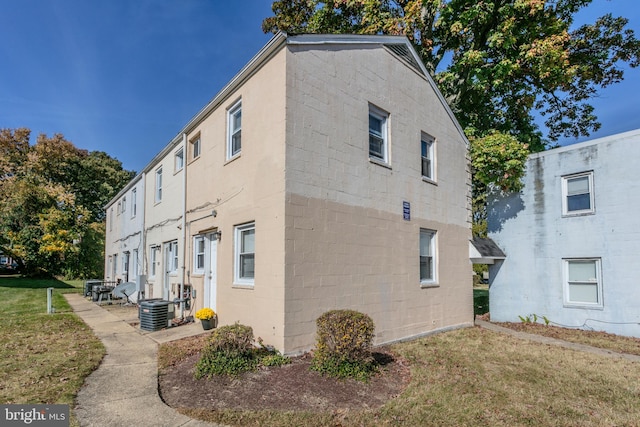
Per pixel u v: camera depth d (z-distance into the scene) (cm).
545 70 1314
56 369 522
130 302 1343
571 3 1441
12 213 2394
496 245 1191
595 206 998
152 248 1313
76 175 3134
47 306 1159
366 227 743
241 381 484
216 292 827
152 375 508
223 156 817
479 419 413
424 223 914
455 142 1095
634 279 922
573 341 875
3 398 418
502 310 1168
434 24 1466
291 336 584
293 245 603
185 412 398
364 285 721
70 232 2389
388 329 767
